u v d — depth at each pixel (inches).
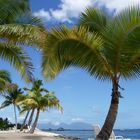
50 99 2066.9
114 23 398.9
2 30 439.8
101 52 399.5
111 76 407.8
